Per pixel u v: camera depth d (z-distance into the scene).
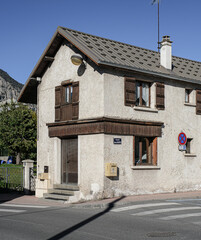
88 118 14.77
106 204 12.36
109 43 17.08
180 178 16.83
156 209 11.43
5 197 16.34
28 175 17.72
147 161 15.98
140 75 15.63
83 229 8.31
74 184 15.54
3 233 7.91
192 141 17.73
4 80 177.25
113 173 13.89
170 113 16.73
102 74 14.28
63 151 16.34
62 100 16.34
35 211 11.38
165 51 17.47
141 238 7.39
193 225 8.84
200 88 18.33
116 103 14.60
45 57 16.67
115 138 14.43
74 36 15.54
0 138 38.03
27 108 38.97
